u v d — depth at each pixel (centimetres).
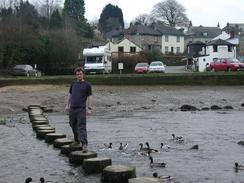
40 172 1110
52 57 7006
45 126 1820
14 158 1291
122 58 7288
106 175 998
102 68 5694
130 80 4694
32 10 10081
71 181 1012
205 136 1708
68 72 6988
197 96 3744
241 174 1079
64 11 12425
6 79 4519
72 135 1730
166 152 1376
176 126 2034
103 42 11106
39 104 3150
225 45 8388
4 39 6612
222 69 5862
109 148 1441
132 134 1778
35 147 1473
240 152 1371
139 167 1158
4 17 7312
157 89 4259
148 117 2453
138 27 12450
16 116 2544
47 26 9794
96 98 3538
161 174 1076
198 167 1157
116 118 2414
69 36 7475
